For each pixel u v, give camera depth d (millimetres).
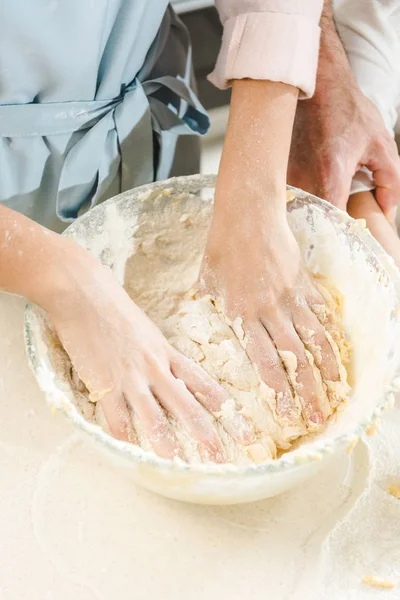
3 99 771
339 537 676
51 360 663
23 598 631
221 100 1371
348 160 912
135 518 687
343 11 1056
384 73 1014
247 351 732
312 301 755
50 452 733
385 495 708
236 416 689
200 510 694
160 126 925
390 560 659
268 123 728
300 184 919
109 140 873
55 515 686
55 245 653
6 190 845
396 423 766
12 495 699
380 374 669
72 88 790
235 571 651
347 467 729
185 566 654
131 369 650
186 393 660
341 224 760
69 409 592
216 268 750
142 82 915
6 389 783
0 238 623
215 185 784
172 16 951
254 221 721
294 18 725
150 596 634
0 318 848
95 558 658
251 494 595
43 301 642
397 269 712
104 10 728
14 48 711
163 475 558
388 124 1009
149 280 837
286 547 668
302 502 702
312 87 751
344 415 703
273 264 721
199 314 764
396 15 1046
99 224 771
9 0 664
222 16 779
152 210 799
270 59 718
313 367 727
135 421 653
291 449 717
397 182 942
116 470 657
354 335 770
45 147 830
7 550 661
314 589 638
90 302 647
